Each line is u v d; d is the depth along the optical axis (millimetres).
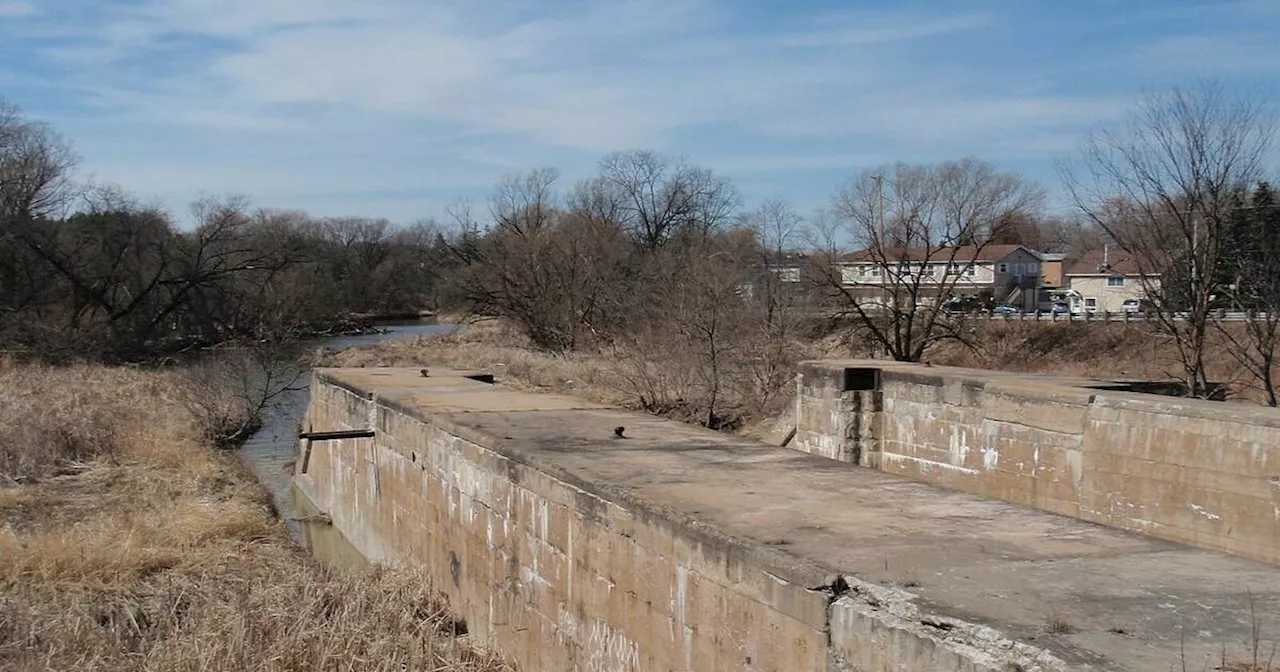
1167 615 4211
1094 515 11094
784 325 28625
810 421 16000
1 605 9766
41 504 14750
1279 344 23828
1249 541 9477
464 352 39438
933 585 4641
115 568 11273
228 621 8672
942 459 13617
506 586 8641
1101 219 28250
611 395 26984
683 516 6008
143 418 21984
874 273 40094
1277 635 3957
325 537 14789
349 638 8156
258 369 27203
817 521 5867
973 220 35562
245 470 19312
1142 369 29062
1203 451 9930
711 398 24859
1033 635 3986
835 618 4727
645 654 6383
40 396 23812
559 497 7602
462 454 9758
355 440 14320
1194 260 22375
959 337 34281
